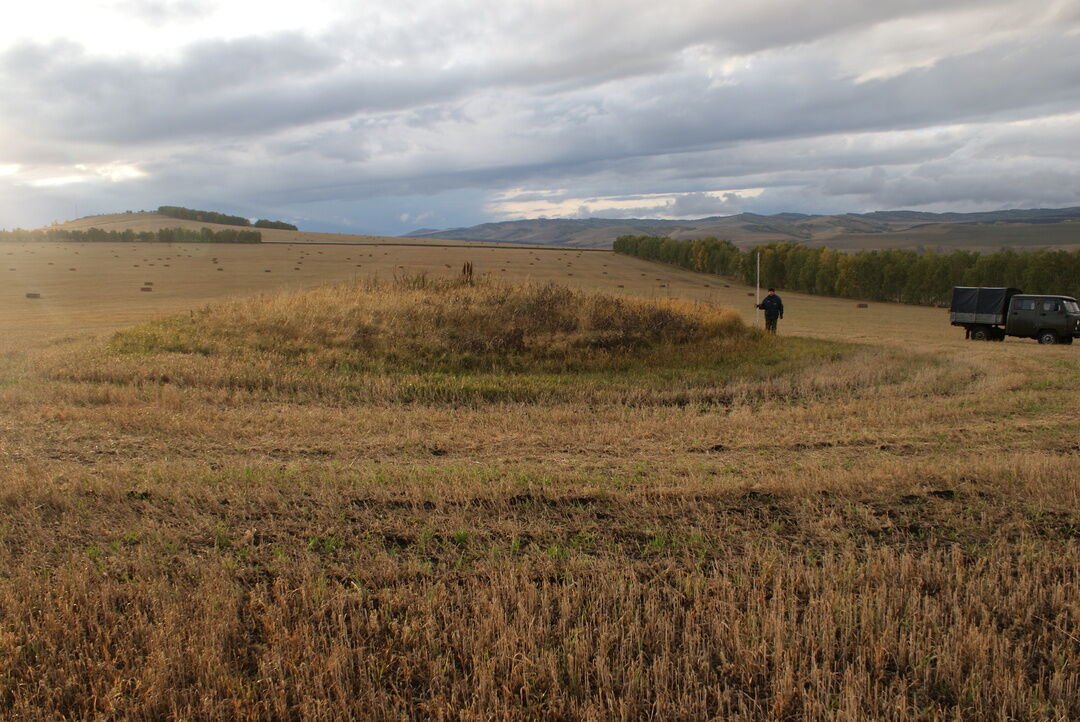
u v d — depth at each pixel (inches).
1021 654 140.6
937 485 239.5
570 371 493.7
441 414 361.1
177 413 346.3
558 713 127.3
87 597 159.5
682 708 127.3
